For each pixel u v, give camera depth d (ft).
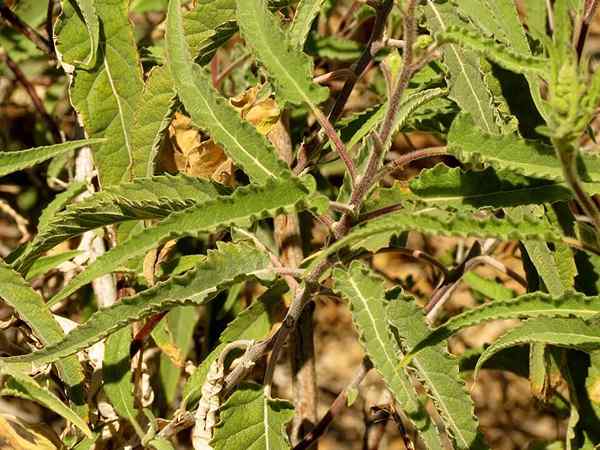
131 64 2.43
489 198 2.09
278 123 2.69
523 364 2.73
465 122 2.02
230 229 2.34
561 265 2.34
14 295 2.25
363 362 2.44
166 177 2.18
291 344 2.84
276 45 2.12
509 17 2.27
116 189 2.19
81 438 2.41
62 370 2.34
